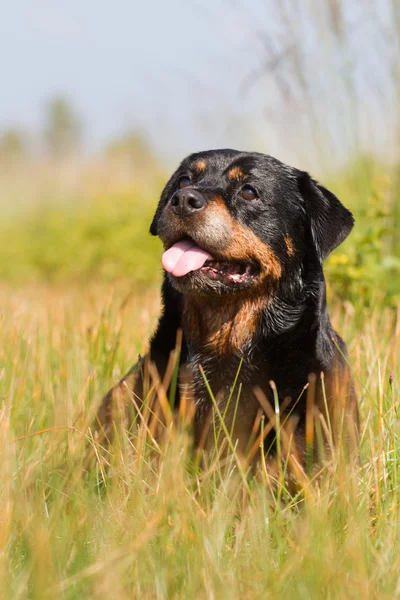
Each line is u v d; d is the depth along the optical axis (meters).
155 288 12.30
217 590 3.14
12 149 26.86
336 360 5.08
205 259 4.97
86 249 16.06
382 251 8.31
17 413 4.96
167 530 3.53
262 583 3.28
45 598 2.94
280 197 5.22
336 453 4.36
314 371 4.90
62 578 3.18
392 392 4.81
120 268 14.98
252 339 5.07
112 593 2.96
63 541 3.36
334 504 3.87
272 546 3.75
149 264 14.80
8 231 19.62
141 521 3.62
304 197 5.36
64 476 4.17
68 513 3.96
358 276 7.32
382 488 4.24
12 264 17.61
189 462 4.54
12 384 5.05
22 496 3.71
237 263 5.04
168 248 5.10
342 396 4.79
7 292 12.87
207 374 5.12
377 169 8.63
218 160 5.32
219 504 3.82
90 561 3.36
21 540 3.53
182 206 4.90
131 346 6.41
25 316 7.54
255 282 5.03
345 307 7.03
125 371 5.90
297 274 5.20
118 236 15.42
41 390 5.48
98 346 5.93
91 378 5.30
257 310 5.07
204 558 3.31
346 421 4.70
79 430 4.62
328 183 8.80
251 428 4.88
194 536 3.46
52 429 4.37
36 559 3.12
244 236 4.99
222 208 4.98
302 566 3.30
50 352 6.14
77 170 22.23
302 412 4.78
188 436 4.72
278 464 4.43
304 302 5.12
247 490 4.11
